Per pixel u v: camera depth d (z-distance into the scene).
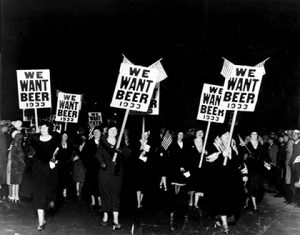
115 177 7.91
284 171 12.53
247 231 7.98
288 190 11.62
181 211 9.73
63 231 7.62
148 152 10.27
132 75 8.38
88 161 9.97
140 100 8.38
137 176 10.09
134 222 8.58
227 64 8.63
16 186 10.23
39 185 7.66
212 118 10.80
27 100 9.73
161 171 11.42
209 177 7.98
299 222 8.84
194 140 10.34
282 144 12.88
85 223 8.36
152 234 7.63
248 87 8.50
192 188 10.05
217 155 7.93
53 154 7.73
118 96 8.34
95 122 18.09
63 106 13.38
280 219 9.09
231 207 7.84
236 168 7.97
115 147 7.93
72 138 13.87
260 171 9.83
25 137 11.91
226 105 8.47
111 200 7.95
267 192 13.66
